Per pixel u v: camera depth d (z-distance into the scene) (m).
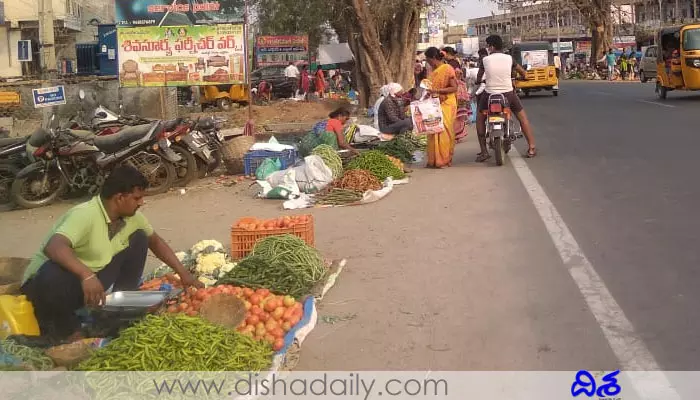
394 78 22.17
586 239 6.52
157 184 10.70
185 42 13.52
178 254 6.27
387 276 5.79
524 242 6.54
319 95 36.66
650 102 22.23
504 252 6.26
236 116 24.09
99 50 27.58
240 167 11.87
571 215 7.46
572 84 41.69
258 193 9.92
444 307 5.03
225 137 13.27
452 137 11.12
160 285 5.38
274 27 42.44
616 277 5.44
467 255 6.24
